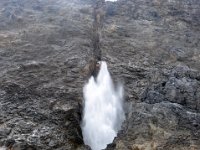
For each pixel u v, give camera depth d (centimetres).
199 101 1895
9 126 1741
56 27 3231
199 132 1661
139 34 3256
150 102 1944
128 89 2245
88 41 2917
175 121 1714
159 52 2900
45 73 2358
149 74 2409
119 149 1630
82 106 2052
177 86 1970
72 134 1769
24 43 2864
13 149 1584
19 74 2319
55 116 1877
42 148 1627
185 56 2858
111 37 3133
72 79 2295
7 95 2034
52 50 2730
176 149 1566
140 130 1692
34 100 2014
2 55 2625
